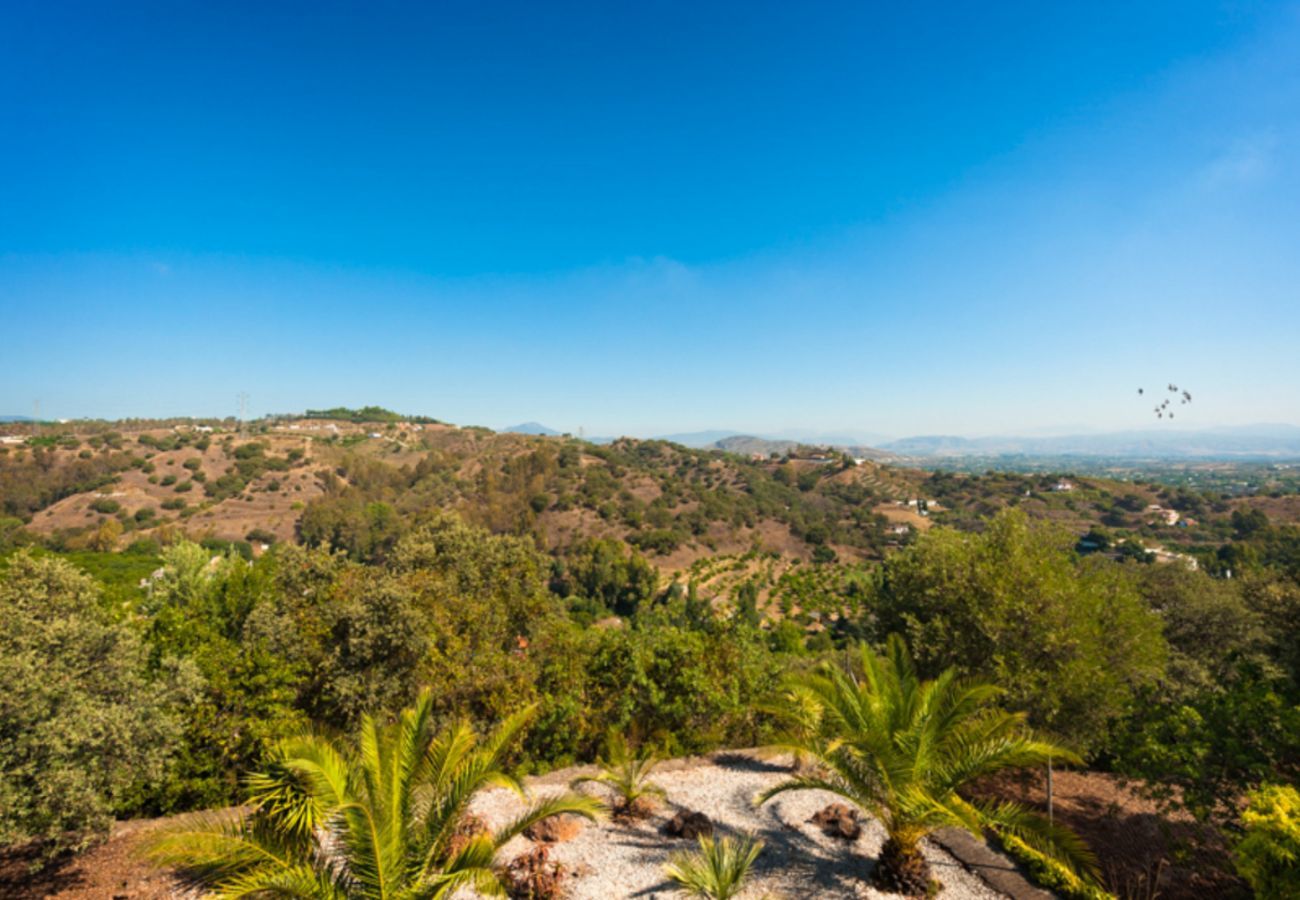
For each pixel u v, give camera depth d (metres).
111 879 6.95
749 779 10.36
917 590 12.43
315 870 5.50
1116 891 7.54
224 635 13.05
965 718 7.47
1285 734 6.93
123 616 10.99
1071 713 10.00
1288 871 5.41
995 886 7.30
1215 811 7.61
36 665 6.32
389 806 5.62
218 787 8.80
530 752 11.06
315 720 10.74
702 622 15.88
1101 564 12.23
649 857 7.87
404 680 11.09
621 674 12.03
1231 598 15.67
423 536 19.53
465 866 5.60
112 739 6.51
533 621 16.78
